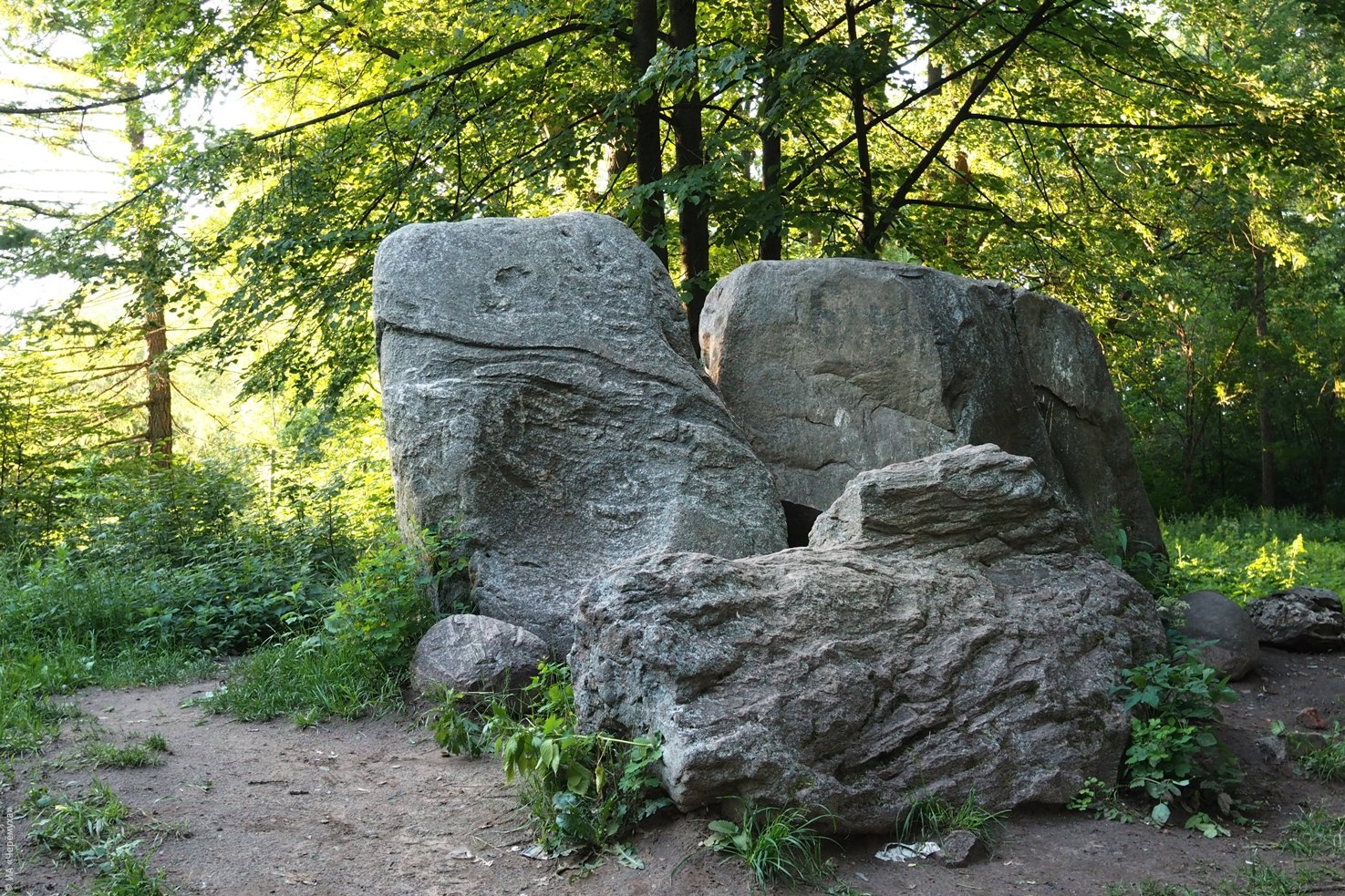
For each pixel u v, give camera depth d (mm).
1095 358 10023
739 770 4500
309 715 6410
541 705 5836
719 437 7953
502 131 14641
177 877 4359
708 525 7664
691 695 4715
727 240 14375
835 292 9109
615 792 4766
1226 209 20875
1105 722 5301
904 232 15688
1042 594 5750
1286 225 21500
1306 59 22938
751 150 16938
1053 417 9664
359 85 16188
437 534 7453
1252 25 22344
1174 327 25141
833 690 4859
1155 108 15781
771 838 4371
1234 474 28766
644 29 13797
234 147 13906
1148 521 10016
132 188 14578
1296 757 5918
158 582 8859
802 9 16891
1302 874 4461
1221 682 5523
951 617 5383
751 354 9188
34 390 16891
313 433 13984
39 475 14438
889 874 4461
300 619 7949
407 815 5082
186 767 5578
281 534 11102
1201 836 4930
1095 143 17625
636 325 8102
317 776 5559
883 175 15500
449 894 4336
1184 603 7875
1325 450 27609
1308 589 9281
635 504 7695
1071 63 16016
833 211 14516
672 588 4988
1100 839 4820
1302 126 14414
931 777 4891
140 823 4789
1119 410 10070
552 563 7453
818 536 6027
